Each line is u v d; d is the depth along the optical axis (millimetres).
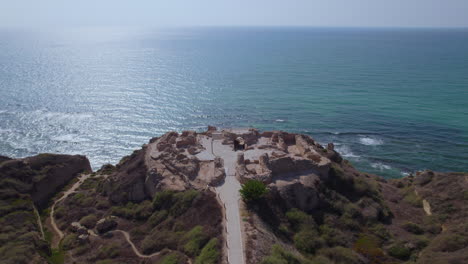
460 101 123438
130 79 160625
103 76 167500
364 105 118750
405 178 60781
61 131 95438
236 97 129250
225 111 112500
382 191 53094
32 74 170125
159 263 32344
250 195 39312
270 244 33188
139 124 100688
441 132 94125
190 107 116625
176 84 150750
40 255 37344
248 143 59000
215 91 138375
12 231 42094
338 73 177000
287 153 54781
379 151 82688
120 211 45562
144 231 40219
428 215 46500
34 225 44750
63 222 46156
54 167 59812
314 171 48469
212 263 29703
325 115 108312
